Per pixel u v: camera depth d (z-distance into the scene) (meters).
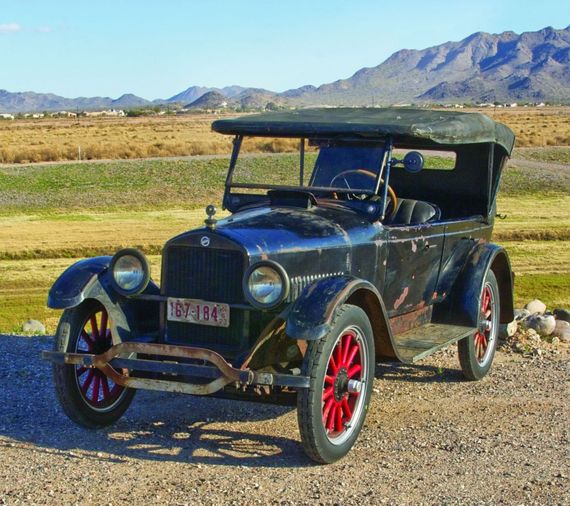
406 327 7.22
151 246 25.84
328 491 4.96
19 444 5.82
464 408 7.00
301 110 7.52
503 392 7.54
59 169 44.78
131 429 6.30
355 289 5.62
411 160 6.51
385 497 4.87
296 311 5.37
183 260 5.77
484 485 5.09
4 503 4.72
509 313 8.59
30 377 7.77
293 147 7.03
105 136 75.50
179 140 66.88
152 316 6.37
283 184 6.88
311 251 5.81
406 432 6.30
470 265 7.70
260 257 5.54
